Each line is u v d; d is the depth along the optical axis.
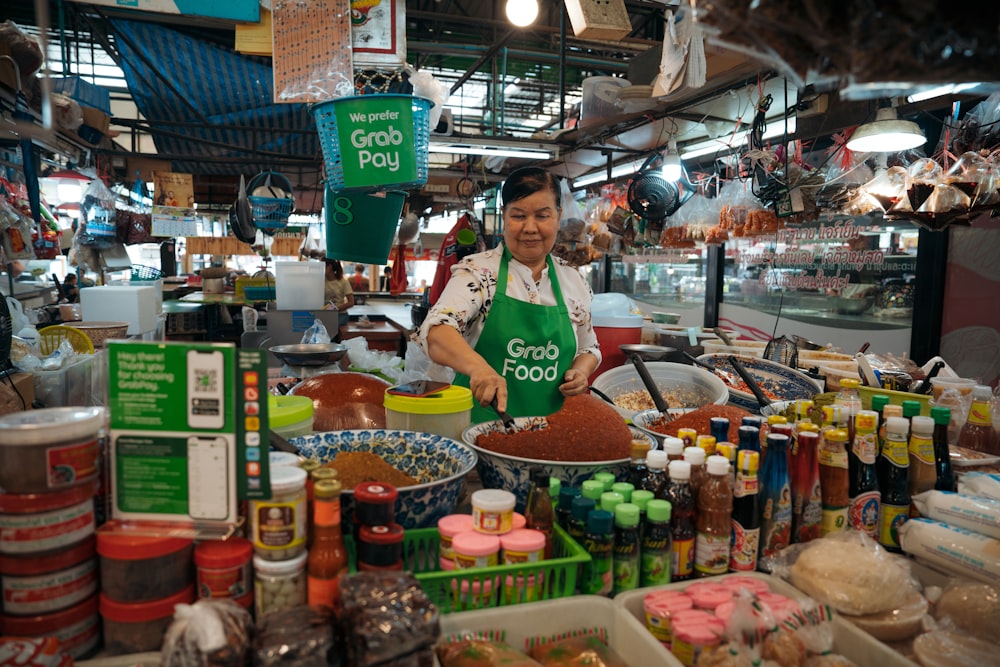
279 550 0.85
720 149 4.08
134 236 4.06
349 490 1.04
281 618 0.78
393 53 2.05
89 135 3.54
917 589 1.13
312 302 4.21
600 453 1.30
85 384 1.97
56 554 0.81
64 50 3.73
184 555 0.85
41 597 0.80
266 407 0.84
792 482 1.22
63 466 0.80
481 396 1.44
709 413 1.56
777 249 5.36
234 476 0.85
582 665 0.93
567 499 1.13
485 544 0.99
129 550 0.82
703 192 4.41
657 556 1.08
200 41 3.98
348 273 12.62
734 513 1.15
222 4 1.98
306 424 1.38
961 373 3.94
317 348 2.16
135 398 0.85
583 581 1.05
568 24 4.55
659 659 0.89
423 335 1.73
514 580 0.98
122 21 3.79
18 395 1.54
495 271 1.86
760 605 0.96
